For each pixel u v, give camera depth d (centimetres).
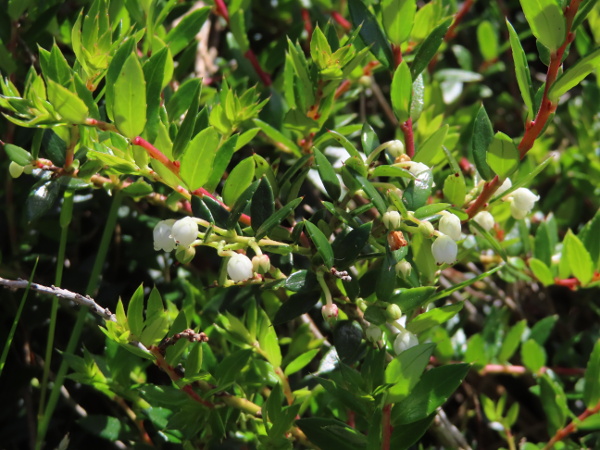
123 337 24
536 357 32
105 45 25
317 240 23
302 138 30
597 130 37
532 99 24
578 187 38
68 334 34
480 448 37
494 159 24
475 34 47
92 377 28
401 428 25
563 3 23
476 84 44
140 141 24
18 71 32
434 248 24
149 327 24
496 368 33
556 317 34
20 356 33
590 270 30
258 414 27
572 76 23
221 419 27
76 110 23
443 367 25
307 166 28
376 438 24
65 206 28
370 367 24
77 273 34
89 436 33
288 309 25
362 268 30
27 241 34
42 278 34
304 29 38
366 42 27
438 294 24
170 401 26
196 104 24
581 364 36
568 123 43
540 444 31
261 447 26
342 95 34
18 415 33
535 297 39
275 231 25
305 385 30
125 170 24
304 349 30
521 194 26
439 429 32
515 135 45
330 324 24
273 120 31
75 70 26
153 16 30
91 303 25
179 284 34
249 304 28
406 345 24
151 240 34
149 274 35
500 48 41
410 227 24
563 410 30
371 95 43
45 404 33
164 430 27
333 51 27
